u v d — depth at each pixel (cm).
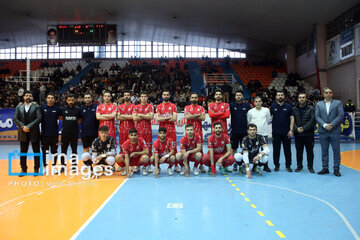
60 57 3362
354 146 1228
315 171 663
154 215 361
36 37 2942
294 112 650
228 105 668
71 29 2100
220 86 2281
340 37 1858
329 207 393
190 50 3319
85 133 653
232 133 680
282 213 368
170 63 3047
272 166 745
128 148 608
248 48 3009
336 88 1933
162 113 658
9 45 3206
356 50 1691
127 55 3328
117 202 417
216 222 336
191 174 637
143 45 3325
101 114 655
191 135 599
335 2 1680
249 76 2678
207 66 2944
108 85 2347
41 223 335
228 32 2525
